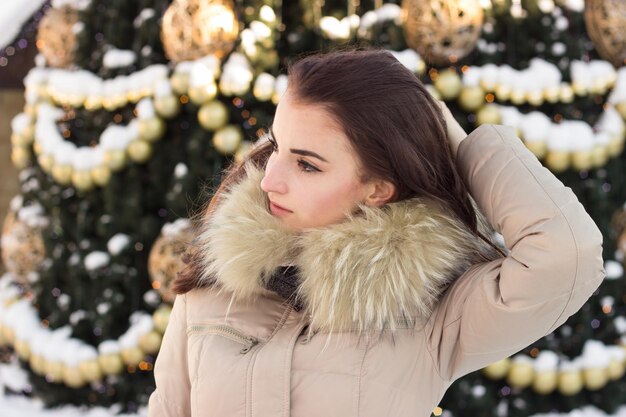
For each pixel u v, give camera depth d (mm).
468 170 1289
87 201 3111
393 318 1212
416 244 1211
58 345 3082
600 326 3062
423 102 1243
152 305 2984
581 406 2982
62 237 3223
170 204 2885
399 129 1210
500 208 1215
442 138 1275
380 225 1221
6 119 5523
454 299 1252
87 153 3039
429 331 1264
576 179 2971
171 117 2926
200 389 1297
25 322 3252
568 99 2928
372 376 1231
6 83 5426
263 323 1318
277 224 1285
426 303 1262
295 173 1250
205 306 1377
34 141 3393
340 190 1240
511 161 1239
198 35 2793
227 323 1327
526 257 1146
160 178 2980
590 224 1156
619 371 3014
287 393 1237
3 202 5551
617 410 3045
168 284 2859
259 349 1281
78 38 3184
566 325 2980
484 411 2820
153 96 2926
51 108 3264
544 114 2963
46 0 4266
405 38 2840
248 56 2822
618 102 3059
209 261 1354
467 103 2844
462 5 2734
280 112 1246
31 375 3223
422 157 1239
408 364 1250
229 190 1439
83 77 3076
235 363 1275
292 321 1314
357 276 1198
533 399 2930
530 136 2846
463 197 1312
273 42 2883
